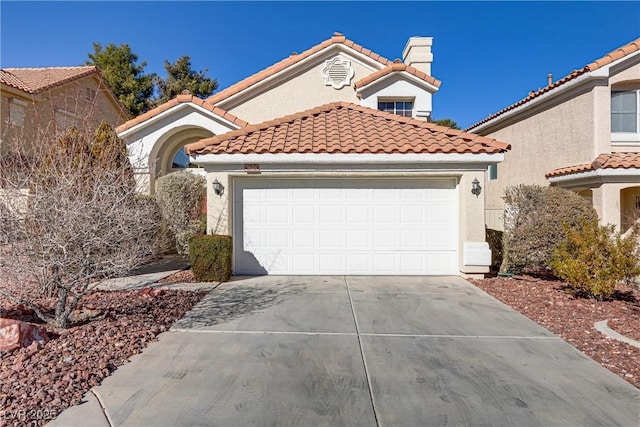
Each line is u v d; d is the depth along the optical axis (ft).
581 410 14.67
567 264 31.12
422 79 59.41
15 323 19.47
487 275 38.47
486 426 13.70
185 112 56.39
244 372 17.65
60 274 21.31
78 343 20.12
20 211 21.42
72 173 26.07
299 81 62.59
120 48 122.21
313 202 39.50
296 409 14.67
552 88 54.19
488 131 76.07
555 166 55.77
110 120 95.25
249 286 34.68
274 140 40.09
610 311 27.22
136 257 24.54
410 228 39.47
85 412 14.19
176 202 50.83
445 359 19.27
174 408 14.61
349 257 39.52
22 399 14.70
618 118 49.90
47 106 73.15
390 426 13.66
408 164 37.73
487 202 76.07
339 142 39.11
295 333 22.81
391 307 28.32
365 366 18.42
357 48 61.98
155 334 22.22
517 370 18.02
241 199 39.60
